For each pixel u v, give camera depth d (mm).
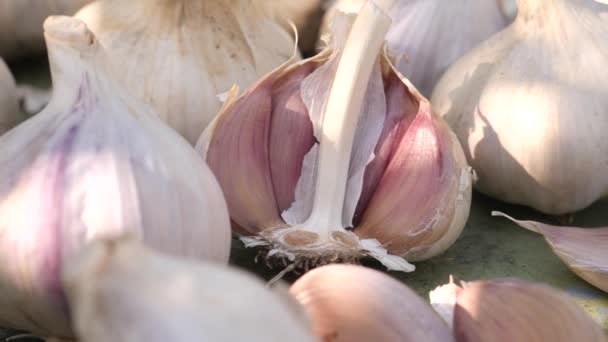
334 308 771
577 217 853
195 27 849
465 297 781
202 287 687
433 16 879
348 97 819
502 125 838
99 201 779
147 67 845
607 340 780
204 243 789
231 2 852
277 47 858
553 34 845
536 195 842
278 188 826
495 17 883
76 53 793
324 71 829
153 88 843
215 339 674
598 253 823
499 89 841
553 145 833
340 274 774
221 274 707
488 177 845
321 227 816
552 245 824
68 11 909
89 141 785
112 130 788
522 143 836
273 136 827
